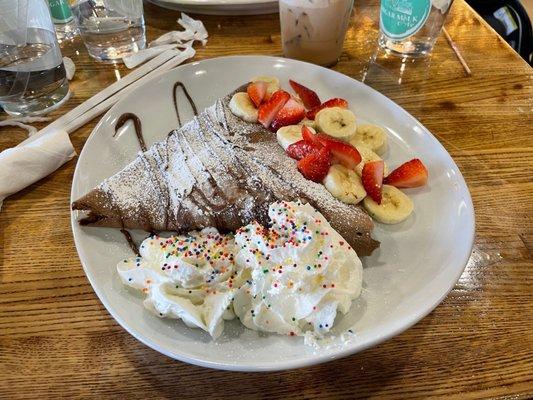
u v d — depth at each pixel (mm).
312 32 378
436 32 402
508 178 316
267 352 218
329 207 280
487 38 429
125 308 232
